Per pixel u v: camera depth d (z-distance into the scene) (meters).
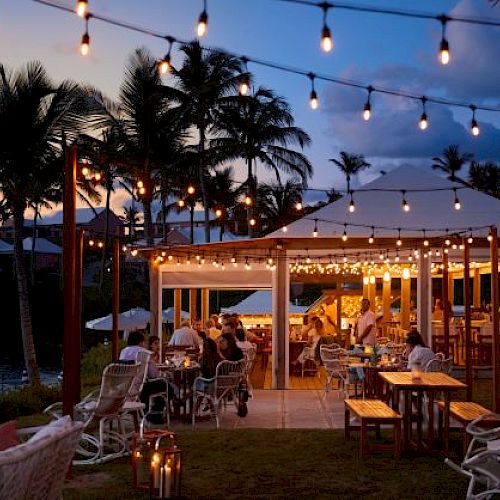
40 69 21.64
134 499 6.82
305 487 7.29
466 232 16.66
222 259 16.75
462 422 8.10
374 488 7.25
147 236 33.00
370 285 22.16
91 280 47.91
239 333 15.43
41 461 4.03
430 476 7.72
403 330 19.08
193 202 40.31
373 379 13.23
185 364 12.33
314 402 13.97
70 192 7.70
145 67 32.47
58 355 34.75
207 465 8.24
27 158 21.80
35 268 51.62
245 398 12.23
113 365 8.38
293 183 47.34
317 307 23.23
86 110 23.25
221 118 35.03
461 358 19.48
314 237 16.58
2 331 40.38
